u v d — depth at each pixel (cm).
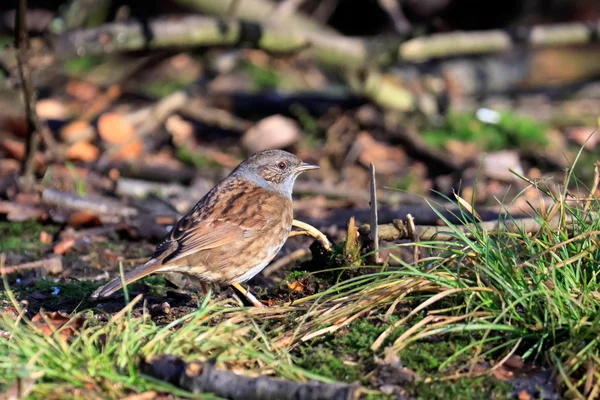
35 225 1115
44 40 1355
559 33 1755
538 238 757
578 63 2239
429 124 1686
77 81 1933
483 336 650
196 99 1730
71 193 1188
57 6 2206
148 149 1520
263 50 1573
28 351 604
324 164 1498
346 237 821
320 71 2155
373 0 2292
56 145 1388
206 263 824
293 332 691
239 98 1739
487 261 691
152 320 765
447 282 688
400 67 1956
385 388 602
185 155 1490
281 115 1717
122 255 1021
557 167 1520
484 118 1681
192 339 630
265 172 927
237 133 1653
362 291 723
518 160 1532
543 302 661
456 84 1931
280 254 1021
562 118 1748
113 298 857
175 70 2111
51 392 570
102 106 1755
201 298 840
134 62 2091
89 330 640
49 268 943
